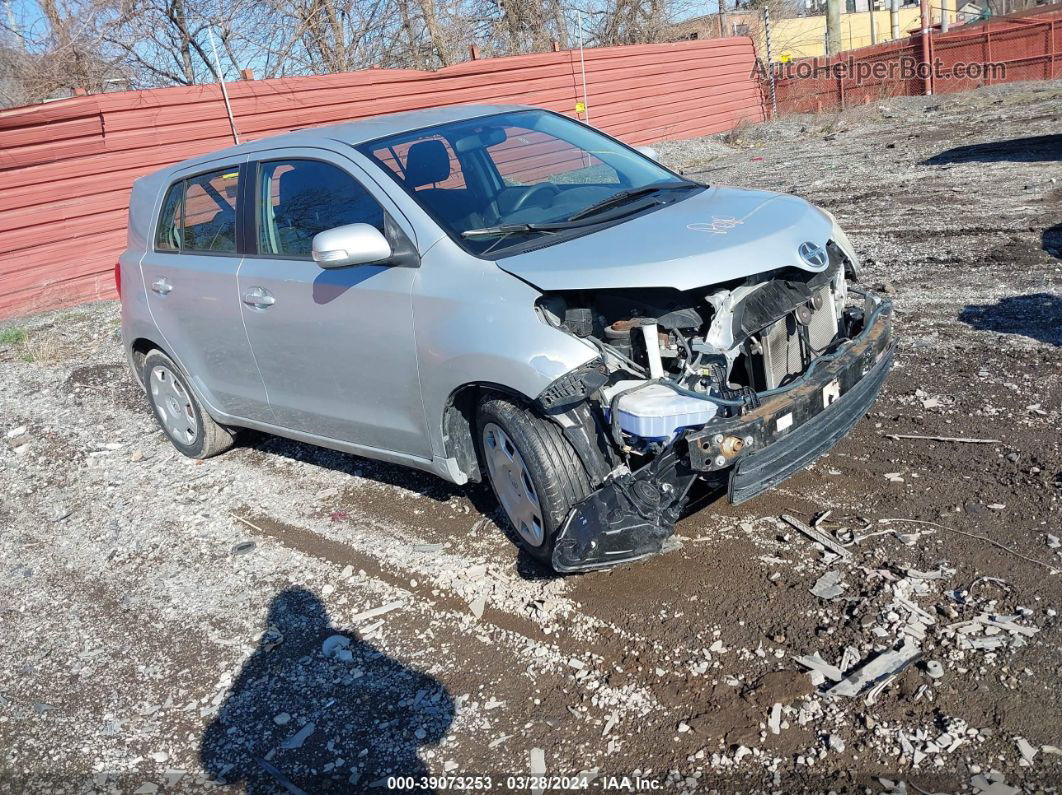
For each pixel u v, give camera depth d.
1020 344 5.62
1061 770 2.57
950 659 3.04
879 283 7.41
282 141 4.74
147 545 4.88
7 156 10.91
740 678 3.12
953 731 2.75
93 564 4.77
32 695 3.72
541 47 24.83
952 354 5.64
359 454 4.70
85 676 3.79
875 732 2.79
